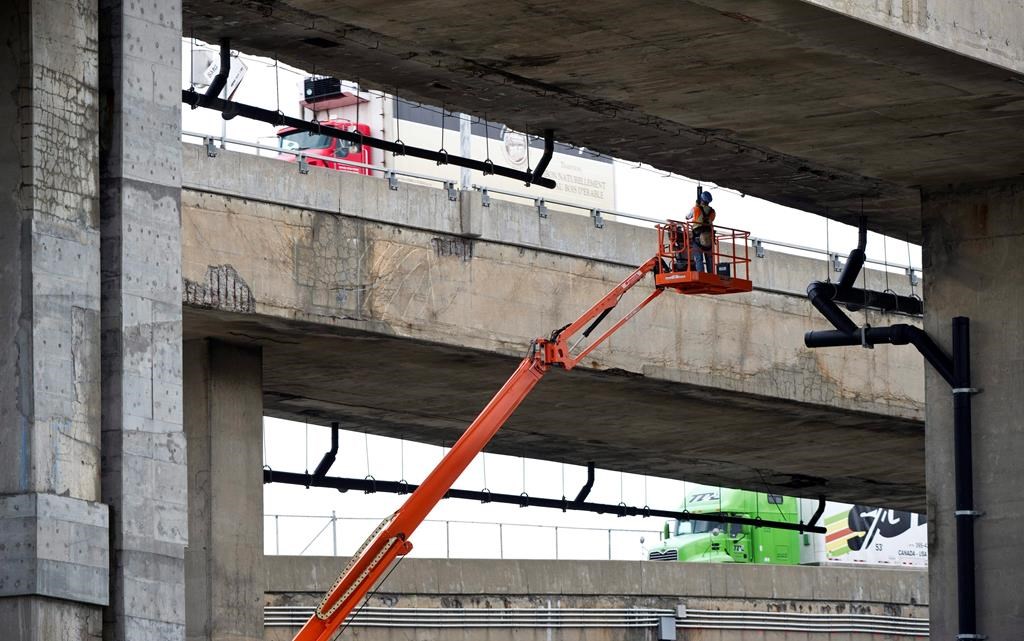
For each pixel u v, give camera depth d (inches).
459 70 1427.2
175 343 1016.2
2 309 951.6
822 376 2156.7
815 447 2421.3
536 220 1920.5
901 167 1620.3
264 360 1921.8
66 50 979.3
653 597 2475.4
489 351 1870.1
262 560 1847.9
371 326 1781.5
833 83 1391.5
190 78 1600.6
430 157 1758.1
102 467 977.5
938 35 1300.4
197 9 1371.8
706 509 3385.8
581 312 1948.8
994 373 1614.2
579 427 2281.0
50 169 962.7
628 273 1999.3
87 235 979.3
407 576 2244.1
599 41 1318.9
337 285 1763.0
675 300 2032.5
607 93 1465.3
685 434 2326.5
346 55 1464.1
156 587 983.6
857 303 1851.6
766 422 2244.1
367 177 1795.0
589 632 2397.9
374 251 1793.8
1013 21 1365.7
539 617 2351.1
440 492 1617.9
